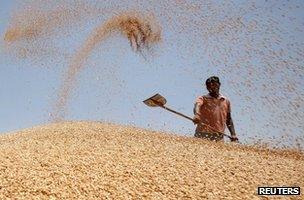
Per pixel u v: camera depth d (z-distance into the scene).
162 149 6.34
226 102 7.92
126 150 6.14
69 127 8.43
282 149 7.22
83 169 5.16
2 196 4.32
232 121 8.00
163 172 5.23
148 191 4.67
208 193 4.72
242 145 7.45
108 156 5.75
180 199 4.54
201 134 7.80
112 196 4.48
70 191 4.53
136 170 5.22
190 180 5.05
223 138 7.85
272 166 5.84
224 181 5.10
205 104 7.86
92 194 4.51
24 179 4.75
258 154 6.63
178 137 7.61
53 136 7.40
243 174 5.38
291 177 5.39
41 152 5.90
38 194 4.43
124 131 7.89
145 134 7.69
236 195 4.72
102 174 5.03
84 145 6.43
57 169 5.11
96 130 7.99
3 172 4.92
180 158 5.87
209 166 5.59
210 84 7.88
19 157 5.57
